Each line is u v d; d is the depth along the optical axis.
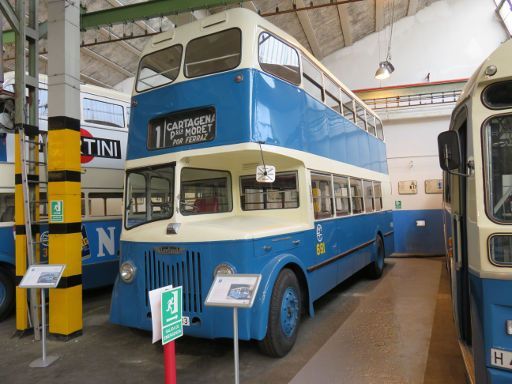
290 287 4.70
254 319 4.08
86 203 7.35
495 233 2.62
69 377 4.13
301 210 5.38
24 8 5.54
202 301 4.20
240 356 4.54
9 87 6.89
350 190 7.46
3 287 6.38
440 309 6.23
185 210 4.67
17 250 5.48
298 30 14.39
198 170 4.96
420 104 12.79
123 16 7.98
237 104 4.41
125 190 5.11
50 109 5.36
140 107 5.17
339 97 7.37
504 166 2.70
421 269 10.06
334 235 6.37
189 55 4.88
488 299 2.59
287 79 5.24
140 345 5.01
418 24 15.27
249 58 4.47
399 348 4.66
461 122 3.47
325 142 6.32
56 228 5.29
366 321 5.74
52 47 5.40
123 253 4.84
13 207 6.49
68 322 5.23
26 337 5.41
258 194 5.53
